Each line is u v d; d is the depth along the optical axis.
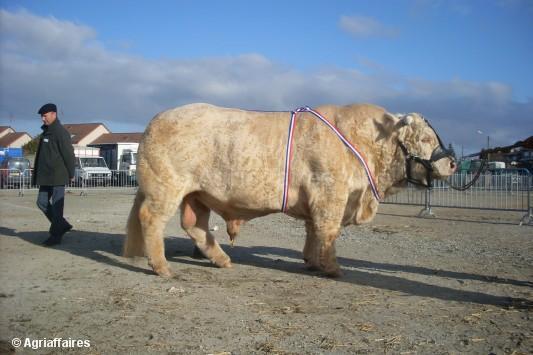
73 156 8.88
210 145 6.50
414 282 6.29
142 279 6.32
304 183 6.39
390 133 6.71
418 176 6.78
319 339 4.20
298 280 6.38
